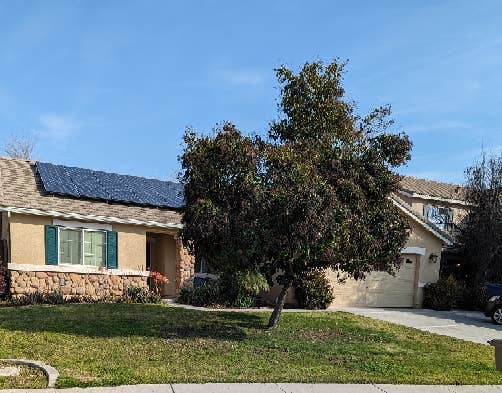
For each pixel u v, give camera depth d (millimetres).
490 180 22438
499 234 21438
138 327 12023
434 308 20438
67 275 17438
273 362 9250
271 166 10844
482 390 8125
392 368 9312
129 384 7199
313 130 12938
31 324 11789
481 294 20578
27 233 16812
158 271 21078
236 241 10656
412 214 20672
